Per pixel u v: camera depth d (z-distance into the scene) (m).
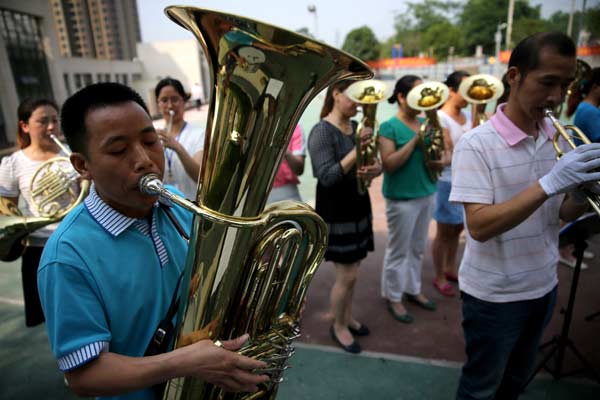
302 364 2.46
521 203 1.25
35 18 15.66
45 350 2.68
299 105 0.89
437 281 3.33
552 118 1.32
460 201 1.47
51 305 0.88
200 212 0.83
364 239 2.40
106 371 0.85
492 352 1.61
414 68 40.16
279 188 2.99
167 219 1.13
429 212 2.84
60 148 2.40
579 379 2.28
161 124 2.81
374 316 2.98
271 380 1.10
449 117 3.22
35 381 2.39
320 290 3.39
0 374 2.45
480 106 3.35
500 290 1.54
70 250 0.91
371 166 2.29
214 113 0.87
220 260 0.88
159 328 1.00
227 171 0.86
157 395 1.08
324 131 2.29
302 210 0.99
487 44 53.41
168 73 37.62
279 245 0.97
